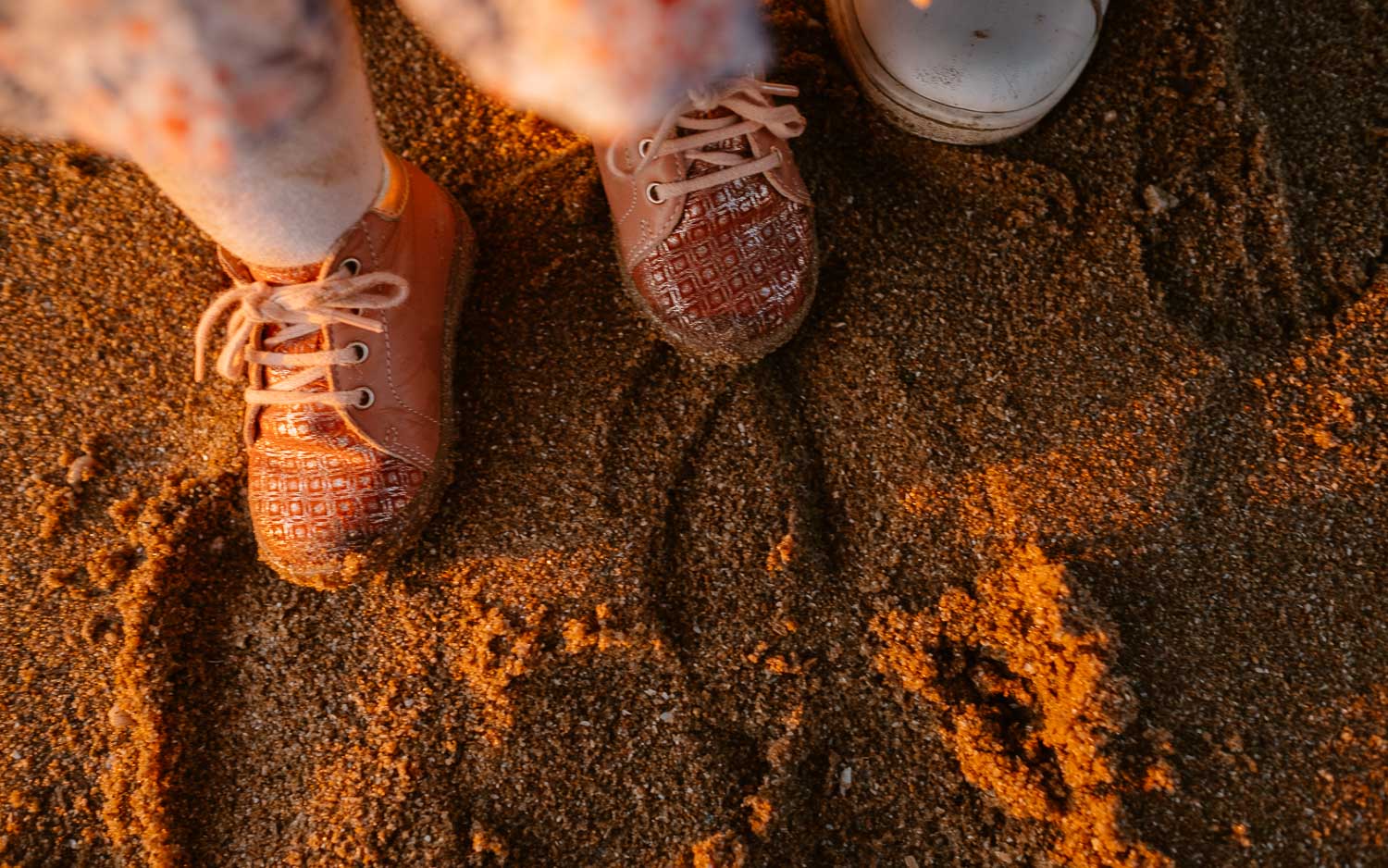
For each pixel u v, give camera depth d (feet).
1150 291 3.98
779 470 3.87
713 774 3.53
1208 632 3.58
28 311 4.13
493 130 4.32
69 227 4.19
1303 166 4.11
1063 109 4.20
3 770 3.65
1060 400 3.88
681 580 3.77
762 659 3.66
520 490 3.86
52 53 2.16
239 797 3.61
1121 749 3.40
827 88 4.31
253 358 3.42
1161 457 3.78
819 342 4.02
